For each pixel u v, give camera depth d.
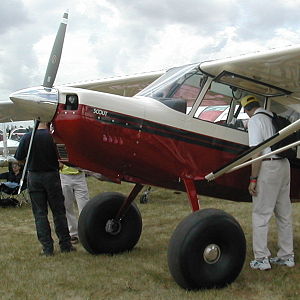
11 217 7.06
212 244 3.39
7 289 3.49
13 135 26.58
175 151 3.81
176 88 4.00
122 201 4.64
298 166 4.44
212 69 4.00
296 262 4.12
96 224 4.50
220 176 4.07
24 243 5.14
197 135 3.90
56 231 4.72
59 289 3.48
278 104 4.53
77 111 3.50
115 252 4.60
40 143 4.50
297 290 3.39
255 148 3.54
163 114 3.78
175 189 4.18
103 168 3.80
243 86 4.26
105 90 6.15
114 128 3.58
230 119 4.16
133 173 3.88
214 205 7.78
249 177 4.23
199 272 3.32
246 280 3.60
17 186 8.12
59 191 4.65
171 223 6.31
